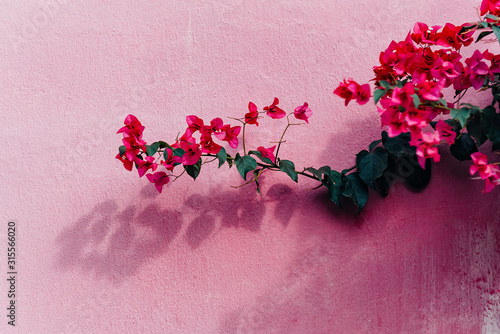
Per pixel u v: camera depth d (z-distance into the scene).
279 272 1.37
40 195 1.40
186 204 1.38
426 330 1.36
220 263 1.37
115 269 1.38
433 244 1.37
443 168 1.38
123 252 1.38
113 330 1.37
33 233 1.39
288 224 1.38
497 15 1.23
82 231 1.39
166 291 1.37
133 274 1.38
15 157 1.41
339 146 1.39
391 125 1.19
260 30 1.41
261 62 1.40
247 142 1.39
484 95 1.38
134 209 1.38
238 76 1.40
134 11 1.42
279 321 1.36
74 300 1.38
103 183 1.39
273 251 1.37
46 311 1.38
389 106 1.19
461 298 1.37
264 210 1.38
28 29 1.42
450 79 1.26
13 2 1.43
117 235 1.38
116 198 1.39
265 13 1.41
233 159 1.34
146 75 1.41
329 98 1.40
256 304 1.37
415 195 1.38
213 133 1.27
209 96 1.40
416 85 1.23
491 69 1.26
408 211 1.38
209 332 1.36
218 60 1.41
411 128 1.18
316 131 1.39
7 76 1.42
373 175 1.32
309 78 1.40
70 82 1.41
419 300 1.37
